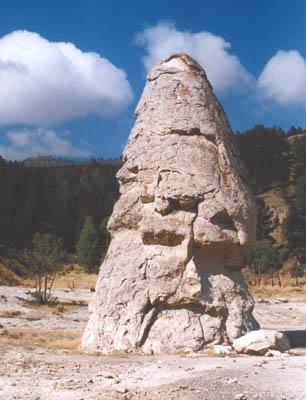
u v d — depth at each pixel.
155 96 17.44
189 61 18.00
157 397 8.41
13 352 14.04
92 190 114.75
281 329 23.88
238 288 16.12
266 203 109.31
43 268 34.78
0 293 34.75
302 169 114.75
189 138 16.78
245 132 137.75
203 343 14.78
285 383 9.37
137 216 16.97
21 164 135.75
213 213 16.00
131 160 17.25
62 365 11.91
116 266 16.39
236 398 8.19
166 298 15.37
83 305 33.31
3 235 98.31
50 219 106.75
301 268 66.75
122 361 12.85
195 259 15.86
